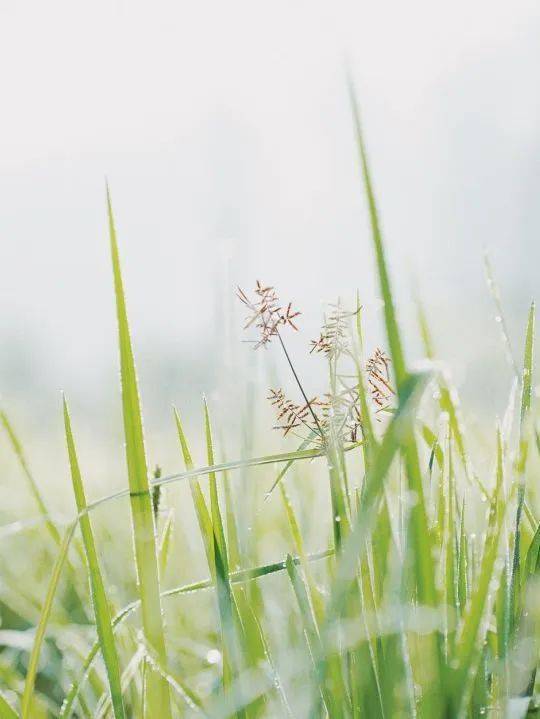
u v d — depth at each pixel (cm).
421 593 49
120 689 54
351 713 54
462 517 57
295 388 56
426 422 59
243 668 56
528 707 55
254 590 62
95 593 55
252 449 62
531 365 55
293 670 60
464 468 57
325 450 55
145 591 53
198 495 57
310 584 56
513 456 55
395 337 46
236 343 62
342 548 53
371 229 47
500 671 54
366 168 47
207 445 57
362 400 50
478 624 49
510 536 54
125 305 53
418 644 53
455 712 49
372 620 53
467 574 57
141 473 53
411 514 49
